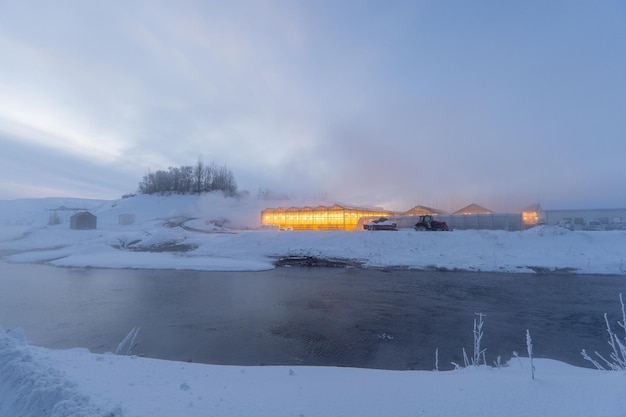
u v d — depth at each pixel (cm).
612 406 303
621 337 966
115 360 569
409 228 4112
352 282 1920
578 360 802
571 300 1436
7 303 1463
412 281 1931
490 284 1816
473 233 2734
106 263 2766
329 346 914
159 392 402
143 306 1391
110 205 10269
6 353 458
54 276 2241
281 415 329
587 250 2375
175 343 952
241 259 2850
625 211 5319
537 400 332
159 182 11025
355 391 395
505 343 923
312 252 2859
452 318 1175
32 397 353
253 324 1127
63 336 1025
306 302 1437
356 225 4750
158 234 3819
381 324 1112
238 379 503
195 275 2253
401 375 483
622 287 1708
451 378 425
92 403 320
